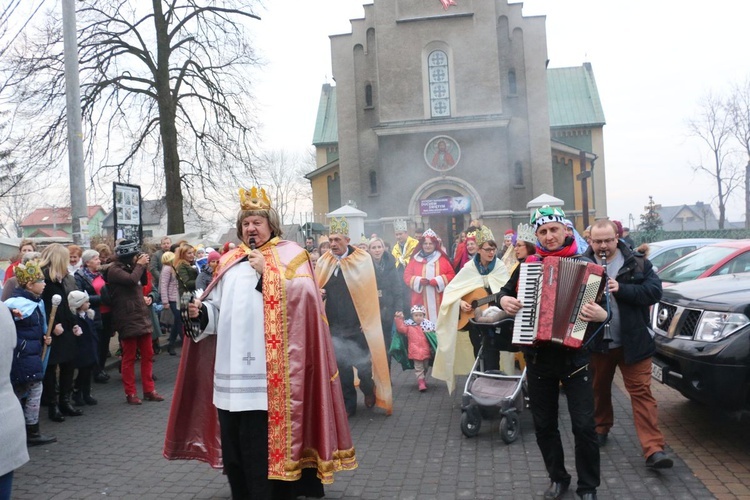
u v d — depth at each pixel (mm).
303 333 4367
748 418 6660
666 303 6438
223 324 4461
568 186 35688
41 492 5250
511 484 5133
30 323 6344
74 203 11492
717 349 5469
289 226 24875
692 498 4699
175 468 5816
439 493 4984
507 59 31438
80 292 7551
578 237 5914
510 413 6207
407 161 29578
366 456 5941
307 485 4660
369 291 7402
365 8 32219
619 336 5355
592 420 4539
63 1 11445
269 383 4305
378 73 30031
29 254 7684
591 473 4555
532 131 31047
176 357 11906
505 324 6359
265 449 4344
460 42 29766
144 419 7594
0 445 3365
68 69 11469
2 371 3453
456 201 27719
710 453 5680
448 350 7645
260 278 4465
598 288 4434
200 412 4844
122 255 8266
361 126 32219
